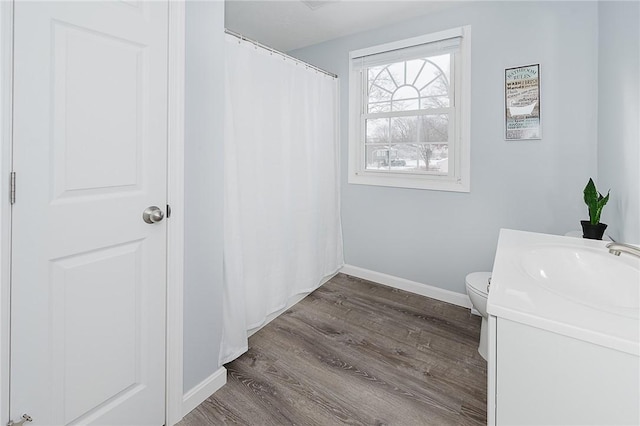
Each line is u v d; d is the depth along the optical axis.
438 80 2.71
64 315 1.07
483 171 2.50
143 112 1.25
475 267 2.61
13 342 0.95
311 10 2.58
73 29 1.03
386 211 3.04
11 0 0.89
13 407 0.97
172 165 1.37
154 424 1.39
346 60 3.13
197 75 1.46
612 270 1.06
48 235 1.01
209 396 1.61
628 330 0.63
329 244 3.14
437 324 2.37
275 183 2.39
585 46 2.07
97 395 1.18
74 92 1.04
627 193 1.51
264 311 2.27
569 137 2.16
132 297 1.27
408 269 2.96
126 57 1.18
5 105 0.90
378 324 2.36
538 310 0.72
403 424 1.46
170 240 1.39
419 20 2.69
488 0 2.38
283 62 2.41
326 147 3.01
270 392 1.65
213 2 1.52
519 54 2.29
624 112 1.55
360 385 1.71
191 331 1.52
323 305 2.67
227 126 1.88
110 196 1.17
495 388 0.78
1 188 0.90
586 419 0.67
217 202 1.62
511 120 2.35
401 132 2.93
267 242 2.35
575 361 0.67
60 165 1.02
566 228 2.22
